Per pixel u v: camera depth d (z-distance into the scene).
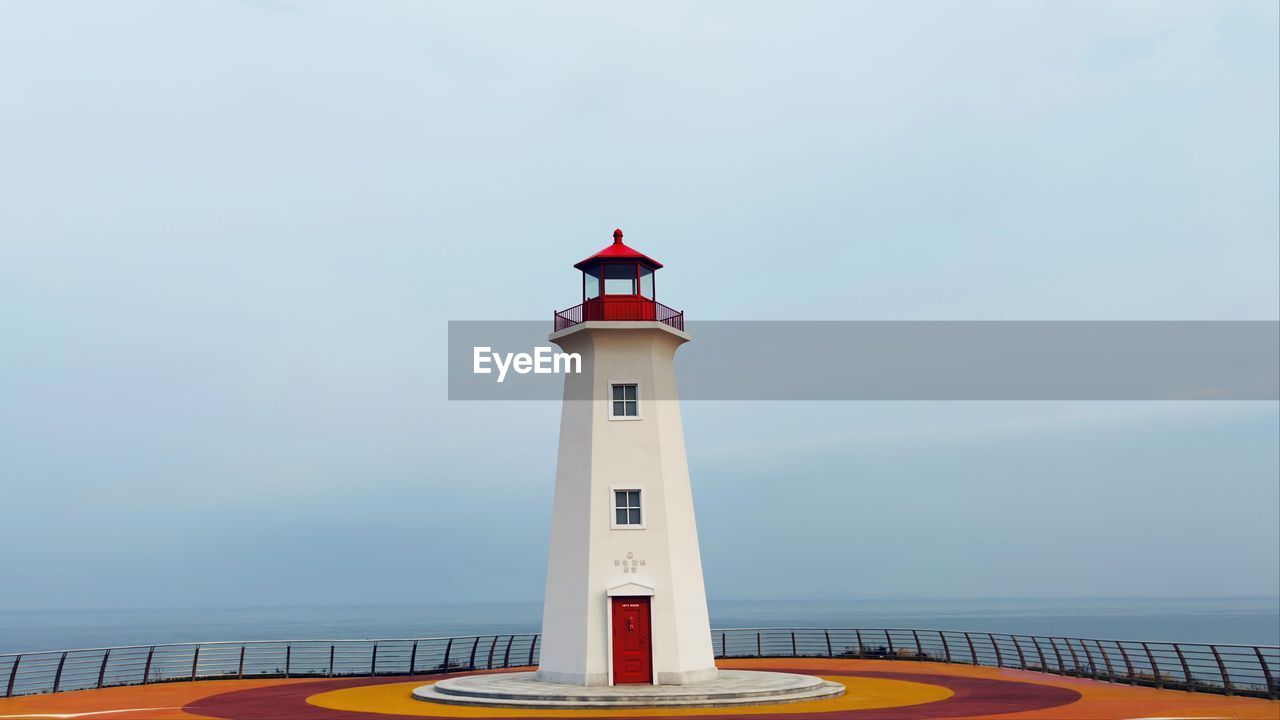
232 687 32.78
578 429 29.55
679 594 28.14
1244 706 24.92
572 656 27.83
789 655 45.75
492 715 24.19
